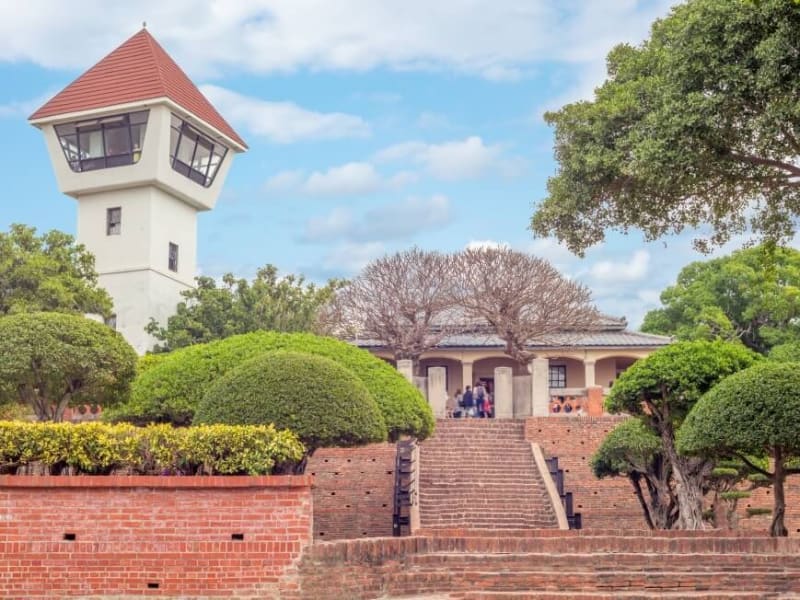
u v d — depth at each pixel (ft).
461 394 154.10
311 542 53.67
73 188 168.66
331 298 161.68
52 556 52.65
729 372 80.48
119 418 81.10
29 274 133.28
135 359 78.18
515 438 118.93
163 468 54.85
